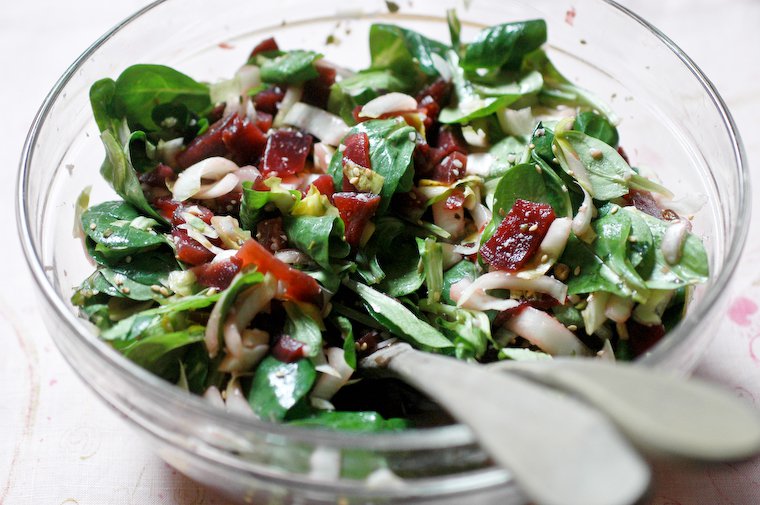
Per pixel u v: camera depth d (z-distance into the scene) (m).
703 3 0.47
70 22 0.48
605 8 0.37
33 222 0.31
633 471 0.21
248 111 0.37
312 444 0.25
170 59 0.39
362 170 0.33
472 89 0.37
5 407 0.34
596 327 0.31
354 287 0.32
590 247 0.32
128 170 0.33
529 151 0.33
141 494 0.32
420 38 0.38
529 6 0.39
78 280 0.33
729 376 0.35
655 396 0.21
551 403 0.22
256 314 0.31
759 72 0.44
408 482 0.25
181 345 0.30
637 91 0.38
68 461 0.33
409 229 0.34
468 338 0.31
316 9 0.42
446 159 0.35
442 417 0.30
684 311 0.31
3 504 0.32
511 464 0.22
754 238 0.38
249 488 0.28
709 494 0.32
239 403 0.29
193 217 0.33
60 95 0.34
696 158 0.35
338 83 0.38
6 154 0.42
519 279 0.31
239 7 0.40
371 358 0.30
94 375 0.28
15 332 0.37
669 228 0.32
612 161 0.33
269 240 0.32
